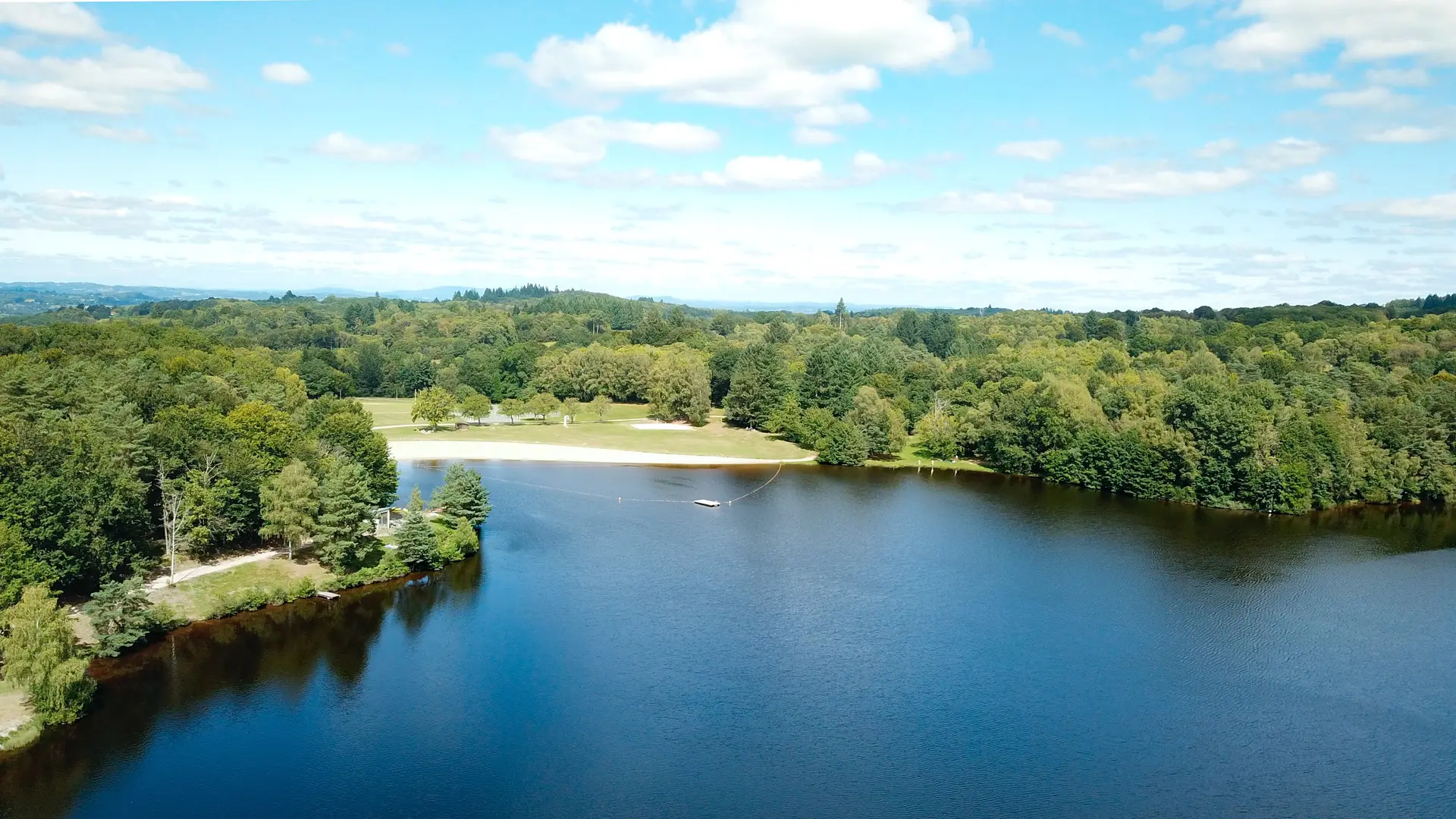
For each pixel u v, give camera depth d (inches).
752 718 2999.5
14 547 3110.2
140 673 3206.2
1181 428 6658.5
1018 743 2878.9
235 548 4338.1
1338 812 2544.3
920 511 6131.9
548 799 2500.0
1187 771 2738.7
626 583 4333.2
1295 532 5620.1
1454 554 5123.0
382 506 5280.5
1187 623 3966.5
